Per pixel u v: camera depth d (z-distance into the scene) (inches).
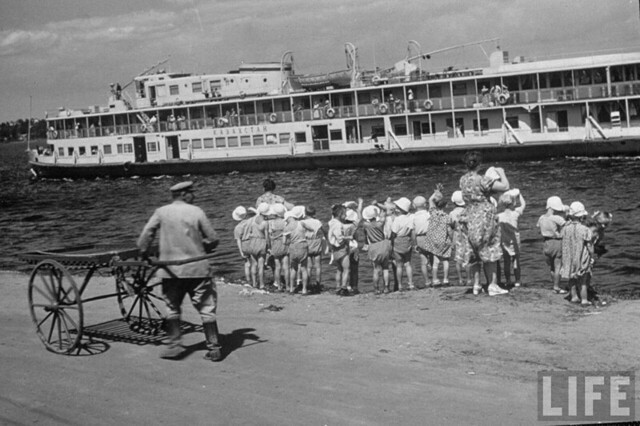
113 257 381.4
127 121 2787.9
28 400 309.1
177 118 2701.8
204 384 323.0
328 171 2353.6
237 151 2532.0
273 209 632.4
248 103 2615.7
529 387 310.3
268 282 689.6
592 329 401.7
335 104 2460.6
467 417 277.0
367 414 282.2
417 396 300.8
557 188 1620.3
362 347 377.4
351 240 623.5
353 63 2425.0
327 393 306.8
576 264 463.5
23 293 564.1
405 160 2272.4
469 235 489.7
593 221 505.0
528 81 2176.4
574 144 2048.5
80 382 330.0
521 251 970.1
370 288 748.6
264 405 295.0
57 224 1713.8
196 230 357.7
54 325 399.9
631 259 893.8
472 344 378.6
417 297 515.2
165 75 2768.2
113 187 2484.0
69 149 2869.1
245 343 390.0
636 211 1275.8
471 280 601.0
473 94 2235.5
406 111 2277.3
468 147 2182.6
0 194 2503.7
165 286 357.7
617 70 2076.8
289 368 342.6
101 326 433.1
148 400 305.0
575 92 2065.7
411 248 610.9
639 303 468.4
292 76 2527.1
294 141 2443.4
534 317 433.4
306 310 488.7
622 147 1998.0
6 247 1378.0
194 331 417.7
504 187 482.0
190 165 2576.3
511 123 2188.7
